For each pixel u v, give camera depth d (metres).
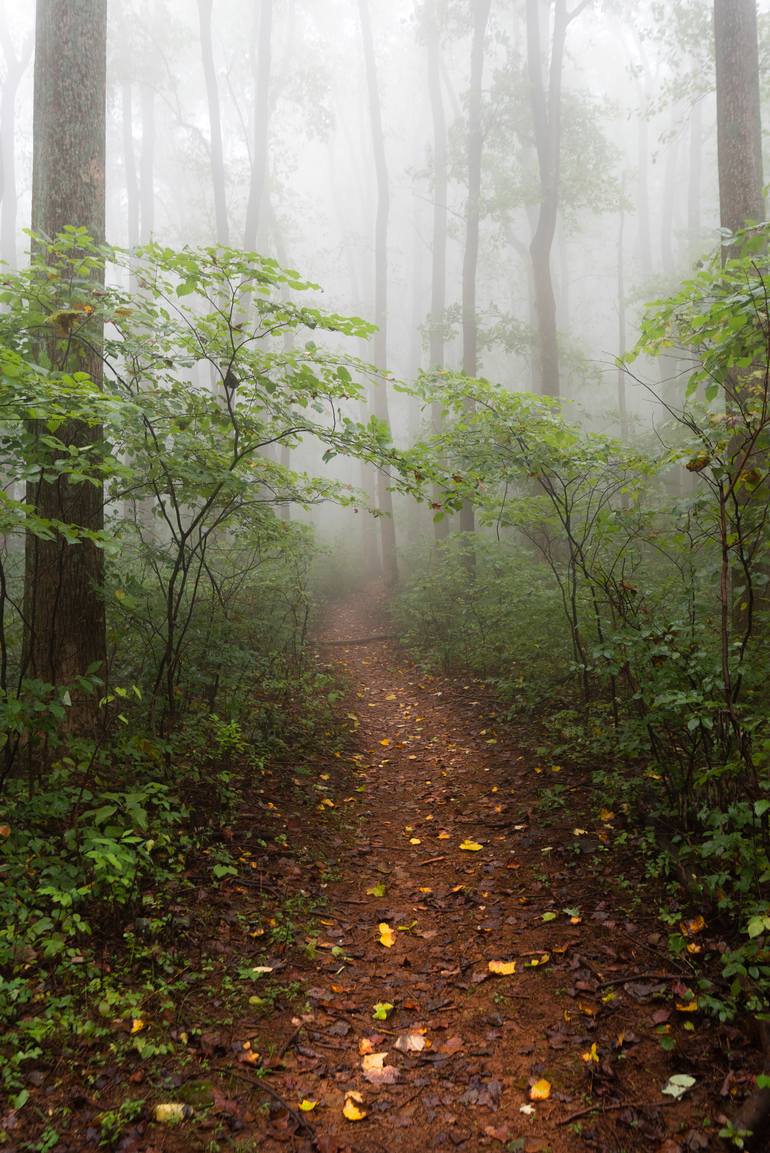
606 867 4.27
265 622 8.23
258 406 5.53
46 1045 2.70
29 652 4.97
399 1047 2.95
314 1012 3.19
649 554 10.38
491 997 3.25
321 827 5.28
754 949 2.77
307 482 6.71
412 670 11.37
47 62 5.40
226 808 5.10
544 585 8.88
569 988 3.22
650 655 4.14
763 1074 2.42
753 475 3.57
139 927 3.47
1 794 4.06
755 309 3.87
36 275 4.82
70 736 4.61
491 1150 2.41
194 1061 2.78
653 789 4.84
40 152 5.42
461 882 4.45
